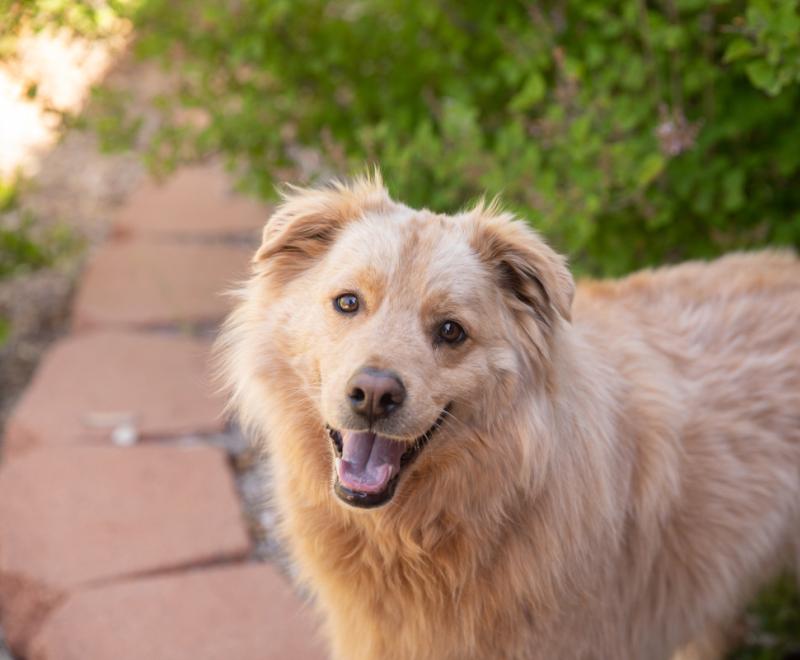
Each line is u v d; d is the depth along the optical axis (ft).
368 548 3.01
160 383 5.23
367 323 2.89
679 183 4.25
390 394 2.75
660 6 4.39
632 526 3.10
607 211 4.41
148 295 6.22
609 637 3.12
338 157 5.27
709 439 3.20
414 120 5.15
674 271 3.59
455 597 2.99
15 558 4.03
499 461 2.93
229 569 4.02
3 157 8.73
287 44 5.22
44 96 5.49
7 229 6.47
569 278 2.87
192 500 4.36
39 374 5.28
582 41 4.56
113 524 4.21
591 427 2.97
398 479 2.89
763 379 3.30
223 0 5.14
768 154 4.28
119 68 9.72
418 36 5.15
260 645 3.66
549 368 2.97
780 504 3.28
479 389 2.91
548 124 4.21
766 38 3.52
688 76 4.17
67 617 3.75
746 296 3.44
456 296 2.91
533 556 2.94
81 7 4.88
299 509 3.10
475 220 3.08
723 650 3.83
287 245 3.11
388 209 3.15
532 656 3.02
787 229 4.32
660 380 3.18
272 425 3.11
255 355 3.10
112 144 5.54
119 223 7.45
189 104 5.43
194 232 7.32
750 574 3.36
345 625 3.13
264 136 5.33
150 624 3.73
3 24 5.01
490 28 4.77
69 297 6.52
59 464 4.55
